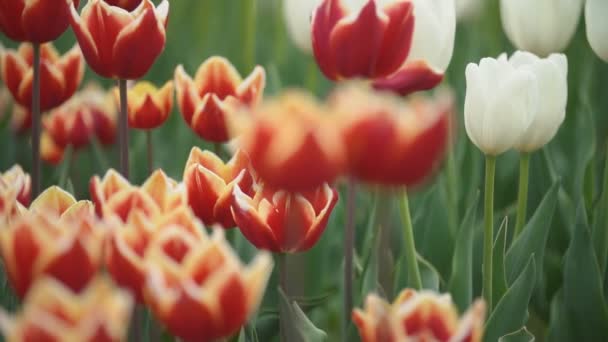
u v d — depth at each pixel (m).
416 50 1.77
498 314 1.76
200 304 1.50
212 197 1.72
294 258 1.88
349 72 1.69
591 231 1.96
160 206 1.64
